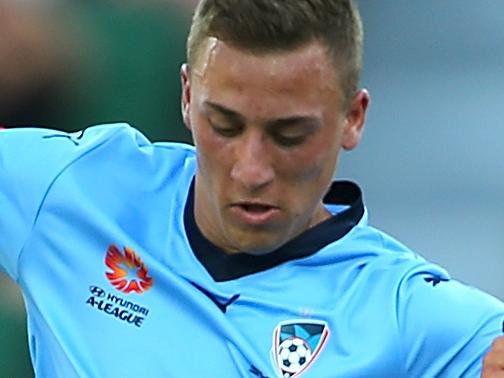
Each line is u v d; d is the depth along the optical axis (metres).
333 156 11.48
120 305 12.16
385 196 31.45
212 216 11.96
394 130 33.53
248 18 11.02
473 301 11.38
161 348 11.94
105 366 12.01
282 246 11.98
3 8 18.89
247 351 11.70
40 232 12.51
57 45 19.30
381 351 11.43
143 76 19.69
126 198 12.59
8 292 18.33
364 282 11.87
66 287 12.38
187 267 12.12
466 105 34.16
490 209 30.58
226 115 11.09
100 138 12.86
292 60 11.00
